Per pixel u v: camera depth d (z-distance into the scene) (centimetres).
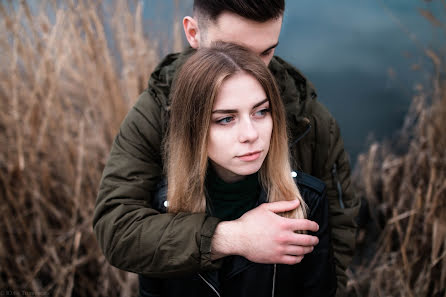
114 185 82
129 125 88
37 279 152
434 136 171
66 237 157
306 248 67
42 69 159
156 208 83
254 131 63
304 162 91
